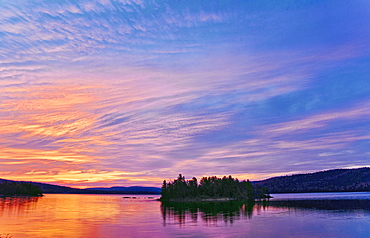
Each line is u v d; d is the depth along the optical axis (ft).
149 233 179.22
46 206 483.92
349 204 475.31
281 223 224.94
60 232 184.65
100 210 394.11
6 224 225.76
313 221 238.68
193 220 253.24
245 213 325.01
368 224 218.79
